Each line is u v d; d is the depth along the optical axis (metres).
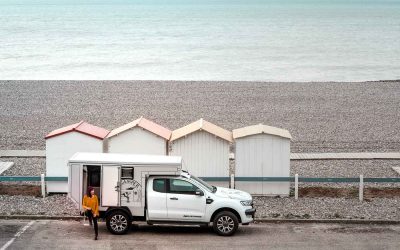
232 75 68.81
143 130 21.31
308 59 86.56
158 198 16.95
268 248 16.12
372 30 150.62
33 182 23.23
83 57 88.19
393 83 56.12
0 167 25.47
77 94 47.97
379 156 28.44
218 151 21.44
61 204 20.41
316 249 16.09
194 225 17.16
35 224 18.33
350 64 80.94
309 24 175.88
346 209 20.28
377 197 21.91
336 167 26.39
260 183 21.58
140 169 17.06
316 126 36.69
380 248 16.25
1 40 117.44
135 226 18.14
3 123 36.81
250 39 119.88
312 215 19.58
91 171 17.22
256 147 21.39
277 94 48.91
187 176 17.48
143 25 169.25
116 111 41.03
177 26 164.00
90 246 16.12
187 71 72.25
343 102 45.75
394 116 40.41
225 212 17.09
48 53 93.69
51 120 37.88
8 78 64.94
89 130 21.75
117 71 72.06
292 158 27.88
